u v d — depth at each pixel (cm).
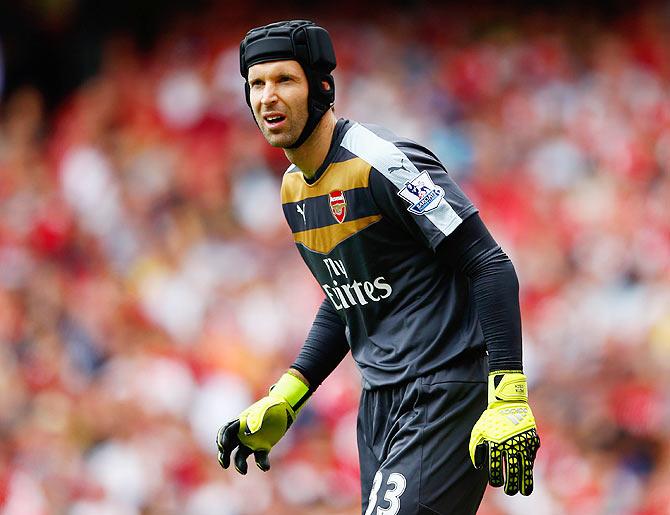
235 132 5391
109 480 3155
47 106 6053
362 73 6025
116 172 4988
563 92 6128
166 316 4109
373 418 1495
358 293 1482
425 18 6538
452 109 5912
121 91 5716
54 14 6216
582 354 4294
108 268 4441
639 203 5281
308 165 1466
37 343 3691
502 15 6619
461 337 1445
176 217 4784
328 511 3431
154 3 6341
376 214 1436
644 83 6366
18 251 4338
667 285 4691
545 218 5162
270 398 1569
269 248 4694
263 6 6469
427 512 1414
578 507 3631
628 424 3931
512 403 1353
